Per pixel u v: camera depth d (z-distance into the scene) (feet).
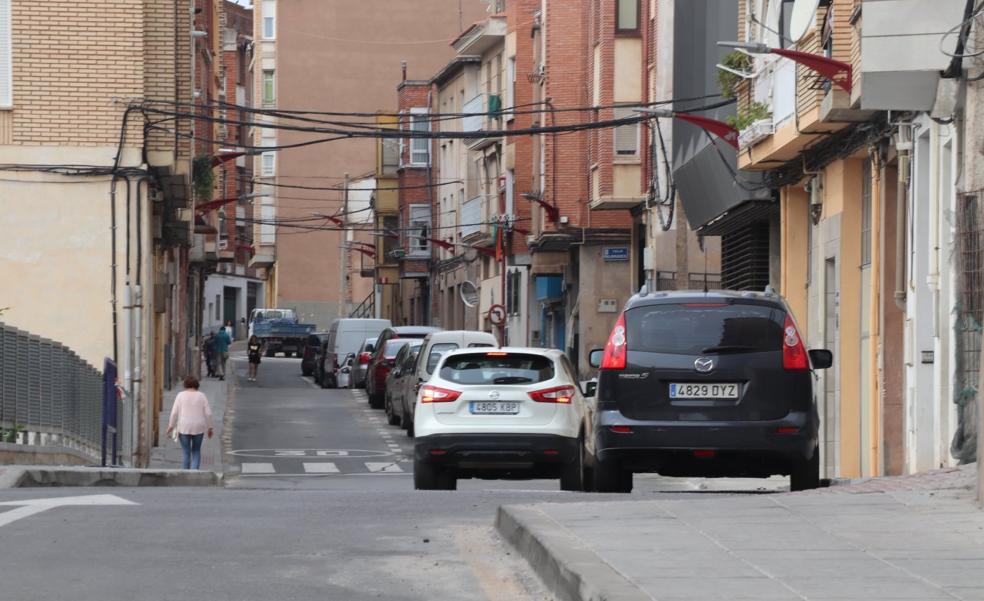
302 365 362.12
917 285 99.96
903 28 90.17
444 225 407.23
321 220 541.75
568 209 258.16
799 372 79.77
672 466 81.05
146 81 147.84
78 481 97.50
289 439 184.14
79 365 125.80
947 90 90.48
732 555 44.55
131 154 141.18
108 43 140.77
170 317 256.73
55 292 140.77
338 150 536.83
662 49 207.62
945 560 43.45
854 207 123.85
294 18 528.22
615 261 256.73
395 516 63.82
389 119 443.32
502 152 329.31
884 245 113.80
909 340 102.22
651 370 80.07
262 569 48.91
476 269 364.99
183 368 290.35
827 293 130.11
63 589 44.91
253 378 335.47
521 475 105.60
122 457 139.23
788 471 81.51
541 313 305.73
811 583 39.75
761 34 138.72
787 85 124.77
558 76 262.47
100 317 140.97
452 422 100.22
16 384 103.35
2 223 140.36
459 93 386.73
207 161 210.38
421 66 533.14
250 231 586.86
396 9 530.68
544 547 46.52
